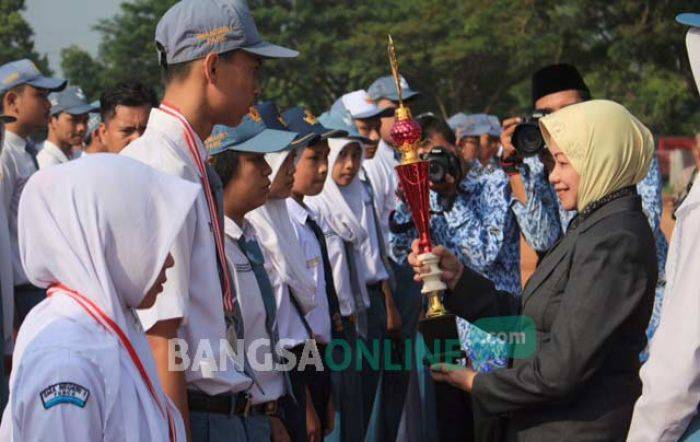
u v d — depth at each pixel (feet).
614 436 11.47
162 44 11.50
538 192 16.80
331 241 20.24
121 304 8.64
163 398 8.99
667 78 105.60
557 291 11.73
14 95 21.57
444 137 20.86
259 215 15.17
